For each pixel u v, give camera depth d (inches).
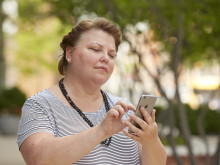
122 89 462.0
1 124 745.6
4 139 693.3
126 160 128.3
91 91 128.0
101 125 111.3
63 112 124.0
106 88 509.4
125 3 295.0
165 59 377.7
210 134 715.4
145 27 318.3
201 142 491.2
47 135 115.3
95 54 125.3
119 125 113.1
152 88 404.8
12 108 743.7
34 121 118.4
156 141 118.7
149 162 122.5
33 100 122.6
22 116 121.5
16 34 892.6
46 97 124.5
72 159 110.3
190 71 462.0
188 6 284.7
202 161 410.6
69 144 110.4
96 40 125.7
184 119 277.6
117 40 130.7
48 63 900.6
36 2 612.7
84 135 111.0
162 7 295.0
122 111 111.0
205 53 321.1
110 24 129.3
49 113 121.8
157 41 333.1
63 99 126.3
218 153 287.7
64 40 130.7
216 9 282.0
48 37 871.7
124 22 292.7
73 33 128.9
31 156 113.2
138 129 114.1
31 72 935.7
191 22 296.0
